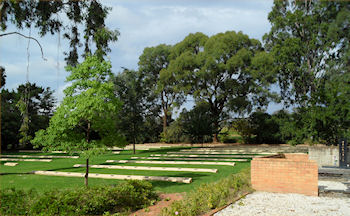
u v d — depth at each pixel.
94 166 15.66
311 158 15.45
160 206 6.68
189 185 9.12
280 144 35.03
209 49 38.34
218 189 7.69
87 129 8.52
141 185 7.45
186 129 35.94
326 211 6.24
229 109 37.41
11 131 32.66
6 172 13.71
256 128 37.16
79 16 11.38
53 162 19.17
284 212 6.17
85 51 11.74
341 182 10.28
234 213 6.12
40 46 9.38
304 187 8.20
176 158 19.81
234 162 16.36
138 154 24.75
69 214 5.60
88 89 8.03
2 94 35.09
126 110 24.98
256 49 39.34
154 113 38.88
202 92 38.84
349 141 12.46
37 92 37.25
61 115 7.86
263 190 8.74
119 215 6.00
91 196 6.28
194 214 5.94
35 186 9.53
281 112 26.55
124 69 25.48
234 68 35.94
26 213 5.64
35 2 9.98
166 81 41.97
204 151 26.42
